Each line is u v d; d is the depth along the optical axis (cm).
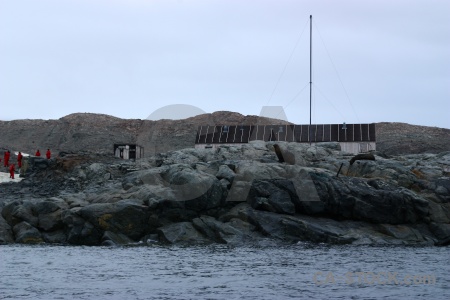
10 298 3650
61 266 4622
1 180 7662
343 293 3806
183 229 5781
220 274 4356
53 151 13875
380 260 4916
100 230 5716
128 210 5719
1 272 4381
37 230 5825
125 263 4753
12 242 5778
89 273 4375
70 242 5731
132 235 5769
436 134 15500
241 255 5122
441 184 6450
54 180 7281
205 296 3722
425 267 4638
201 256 5072
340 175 6519
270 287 3956
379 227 6047
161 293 3788
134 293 3788
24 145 14312
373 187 6275
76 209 5791
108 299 3638
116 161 7831
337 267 4612
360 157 7000
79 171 7300
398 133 15475
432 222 6112
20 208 5850
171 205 5809
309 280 4166
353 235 5878
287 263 4766
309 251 5347
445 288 3959
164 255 5116
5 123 15288
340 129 9900
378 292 3838
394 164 6800
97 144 14150
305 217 6059
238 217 5944
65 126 15225
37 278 4200
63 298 3656
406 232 6000
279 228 5853
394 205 6031
